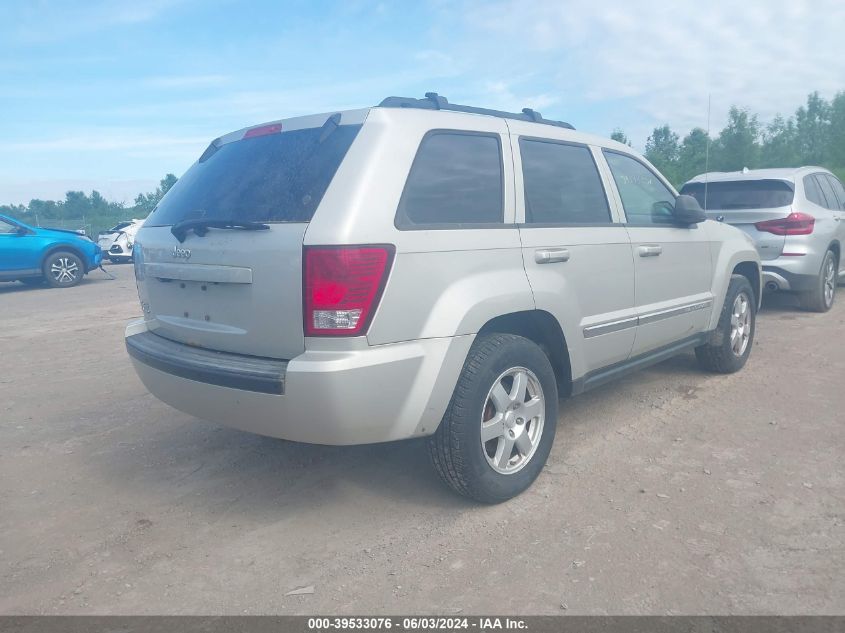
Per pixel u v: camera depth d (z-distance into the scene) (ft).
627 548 10.14
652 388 17.93
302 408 9.67
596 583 9.30
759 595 8.93
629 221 14.84
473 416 10.86
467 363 10.94
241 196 11.19
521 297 11.51
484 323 10.91
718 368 18.72
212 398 10.68
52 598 9.48
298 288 9.75
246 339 10.60
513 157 12.35
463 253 10.84
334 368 9.46
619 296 14.12
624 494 11.87
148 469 13.78
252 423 10.43
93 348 25.36
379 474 13.17
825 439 13.99
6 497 12.62
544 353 12.21
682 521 10.86
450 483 11.30
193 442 15.21
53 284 46.21
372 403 9.79
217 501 12.27
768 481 12.16
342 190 9.96
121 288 45.42
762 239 26.09
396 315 9.97
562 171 13.48
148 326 13.25
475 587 9.33
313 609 9.01
